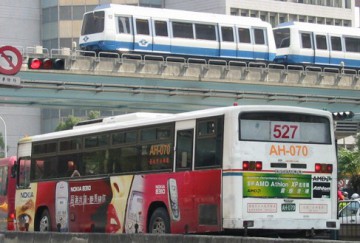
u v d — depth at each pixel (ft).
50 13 351.05
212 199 61.00
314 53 195.52
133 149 69.67
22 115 353.51
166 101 169.48
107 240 59.36
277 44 196.65
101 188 73.20
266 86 180.86
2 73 67.67
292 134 62.64
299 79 185.16
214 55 179.83
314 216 62.75
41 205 82.02
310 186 62.85
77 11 348.38
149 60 167.12
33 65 93.50
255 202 60.29
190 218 62.95
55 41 349.41
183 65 168.86
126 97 164.25
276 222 60.90
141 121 69.05
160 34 171.53
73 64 154.71
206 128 62.34
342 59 199.82
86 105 168.25
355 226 77.20
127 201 70.03
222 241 50.31
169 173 65.36
